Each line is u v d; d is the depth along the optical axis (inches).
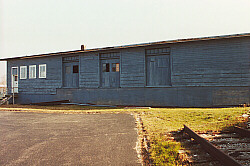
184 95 496.4
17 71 759.7
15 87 708.0
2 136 207.0
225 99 461.7
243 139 168.2
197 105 483.2
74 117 333.7
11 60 773.9
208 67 477.1
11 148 166.2
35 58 717.9
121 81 568.7
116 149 158.2
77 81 645.9
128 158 138.3
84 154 147.9
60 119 313.6
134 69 553.9
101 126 250.7
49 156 145.7
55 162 133.9
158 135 194.1
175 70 507.2
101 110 429.1
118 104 569.3
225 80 462.3
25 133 219.3
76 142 180.2
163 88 520.1
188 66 494.9
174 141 174.7
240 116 256.1
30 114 378.3
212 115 287.9
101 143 175.3
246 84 446.3
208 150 137.9
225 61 464.1
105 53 602.2
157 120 281.4
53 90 674.2
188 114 317.7
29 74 729.6
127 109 436.8
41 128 245.1
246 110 297.4
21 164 132.0
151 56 546.0
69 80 660.1
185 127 202.5
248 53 446.6
